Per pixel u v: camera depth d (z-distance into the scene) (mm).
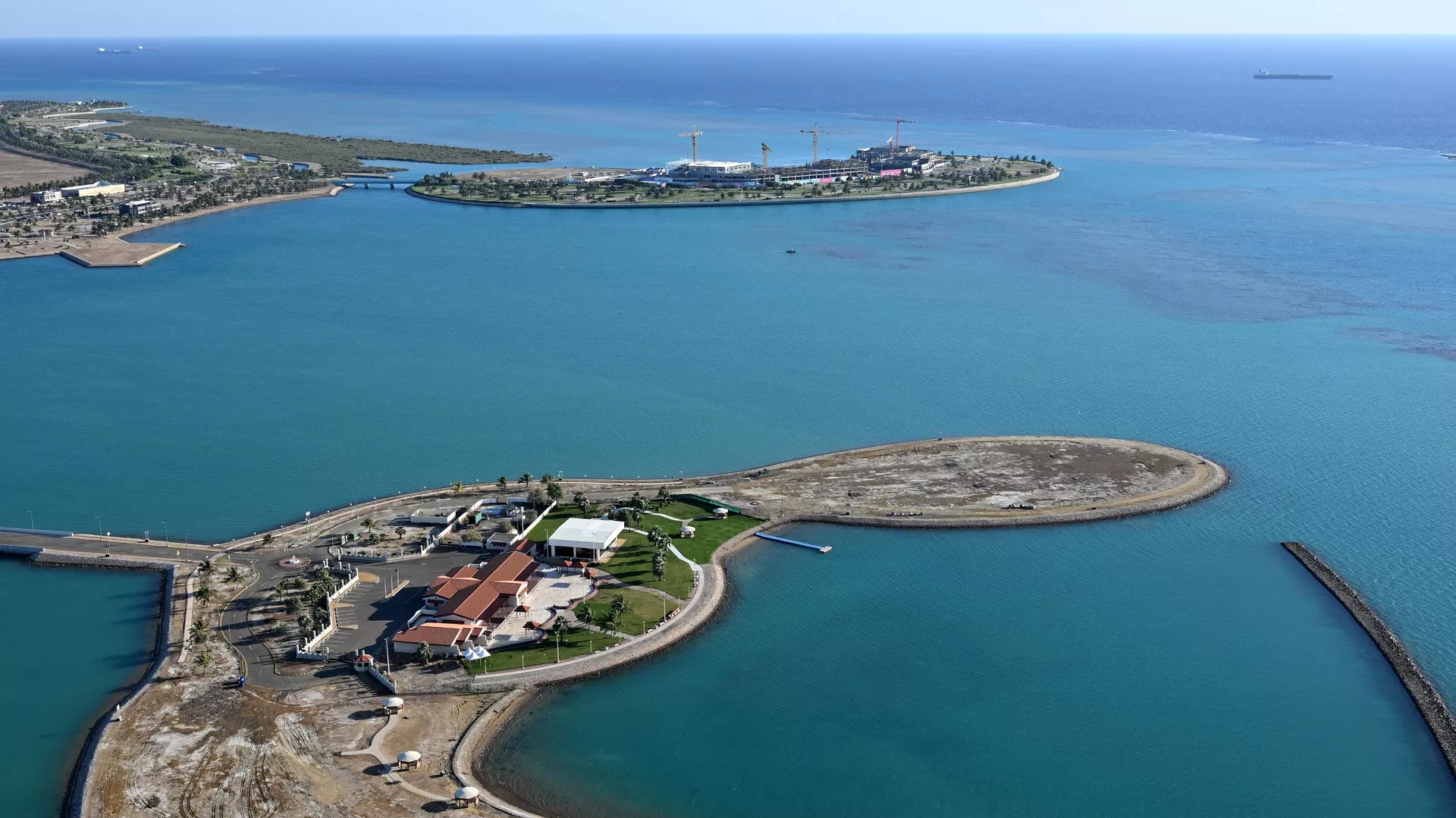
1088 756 158625
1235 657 183375
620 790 149250
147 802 141000
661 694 170000
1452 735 161750
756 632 188125
